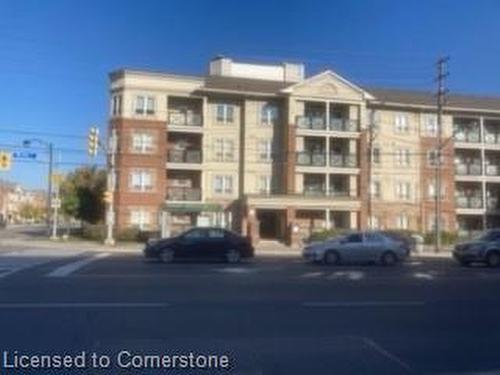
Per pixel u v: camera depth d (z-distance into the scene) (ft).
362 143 211.41
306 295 59.16
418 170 222.28
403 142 221.05
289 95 206.90
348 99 211.20
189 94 203.51
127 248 148.97
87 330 40.91
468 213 228.22
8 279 67.21
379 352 37.04
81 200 223.71
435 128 225.35
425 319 47.91
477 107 228.43
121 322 43.80
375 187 216.95
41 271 76.69
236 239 105.40
